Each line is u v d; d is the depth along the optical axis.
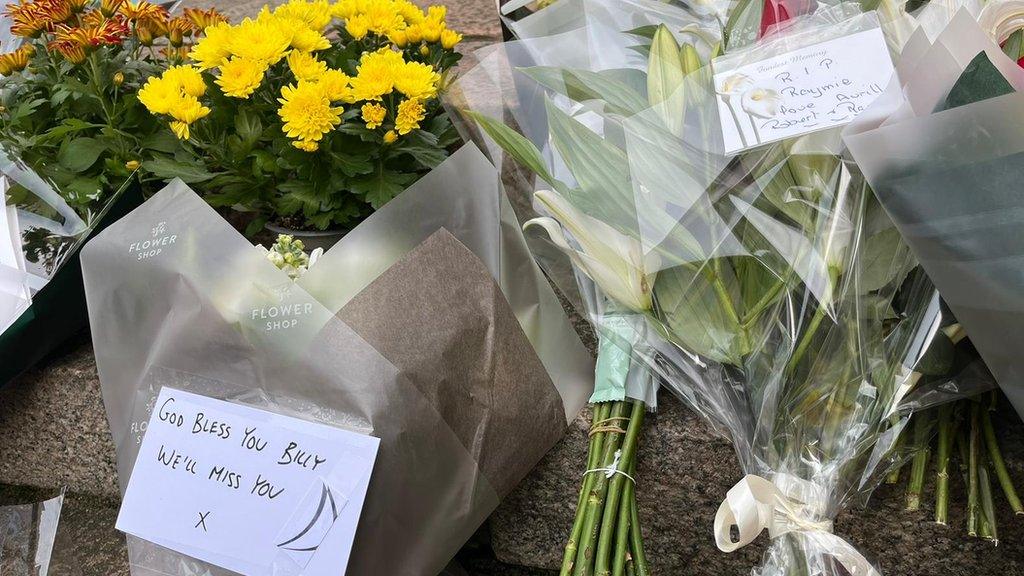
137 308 0.75
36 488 1.09
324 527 0.65
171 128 0.87
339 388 0.65
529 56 0.78
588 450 0.76
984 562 0.70
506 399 0.72
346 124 0.88
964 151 0.53
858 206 0.61
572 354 0.81
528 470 0.76
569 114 0.71
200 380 0.72
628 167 0.65
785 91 0.62
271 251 0.81
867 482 0.65
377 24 0.95
